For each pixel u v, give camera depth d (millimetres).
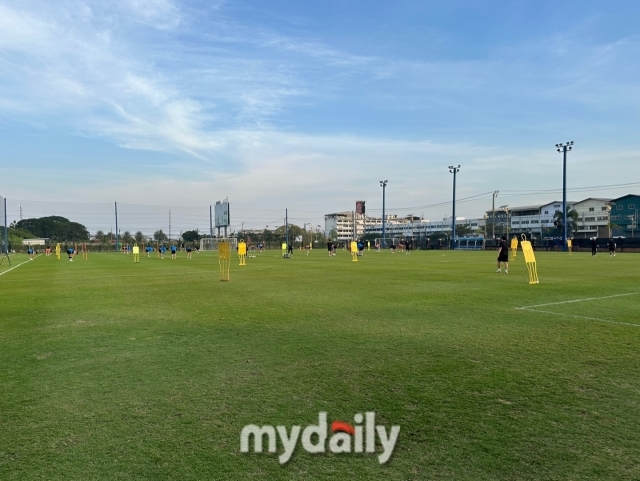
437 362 6363
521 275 21312
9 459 3727
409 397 5012
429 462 3631
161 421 4445
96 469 3562
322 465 3617
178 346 7473
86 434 4172
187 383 5570
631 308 11062
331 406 4785
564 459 3641
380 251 71688
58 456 3770
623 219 101562
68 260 45500
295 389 5309
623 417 4426
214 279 20672
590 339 7711
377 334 8242
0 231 54906
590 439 3975
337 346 7355
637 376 5664
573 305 11586
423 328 8766
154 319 10055
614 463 3572
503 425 4270
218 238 90688
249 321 9672
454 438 4023
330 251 52156
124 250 81938
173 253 47906
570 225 93188
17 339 8133
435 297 13359
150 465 3619
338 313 10609
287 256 46844
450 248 83438
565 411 4578
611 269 25078
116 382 5633
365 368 6113
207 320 9852
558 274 21703
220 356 6809
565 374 5762
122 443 3990
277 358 6664
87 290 16422
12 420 4496
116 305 12367
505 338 7836
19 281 20656
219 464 3635
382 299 13031
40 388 5438
